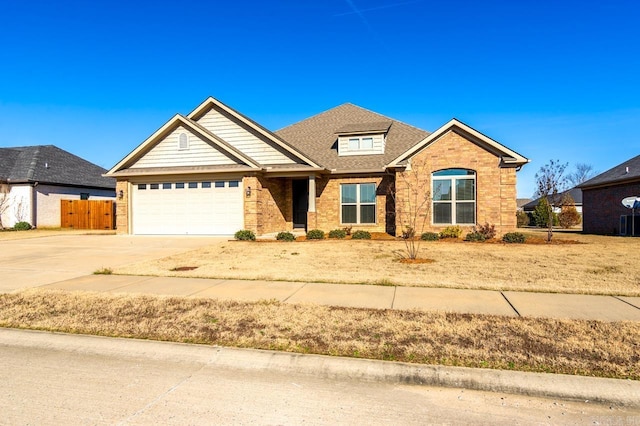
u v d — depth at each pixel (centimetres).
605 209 2258
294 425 341
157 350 503
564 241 1580
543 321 572
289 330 549
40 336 548
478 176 1659
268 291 776
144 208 1934
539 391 395
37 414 359
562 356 452
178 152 1892
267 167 1847
